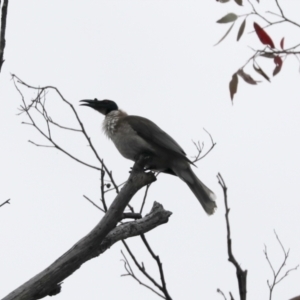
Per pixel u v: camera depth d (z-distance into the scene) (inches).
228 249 277.4
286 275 336.5
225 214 282.0
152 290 355.9
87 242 347.9
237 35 274.7
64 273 339.3
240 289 273.7
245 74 280.8
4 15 367.2
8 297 327.0
